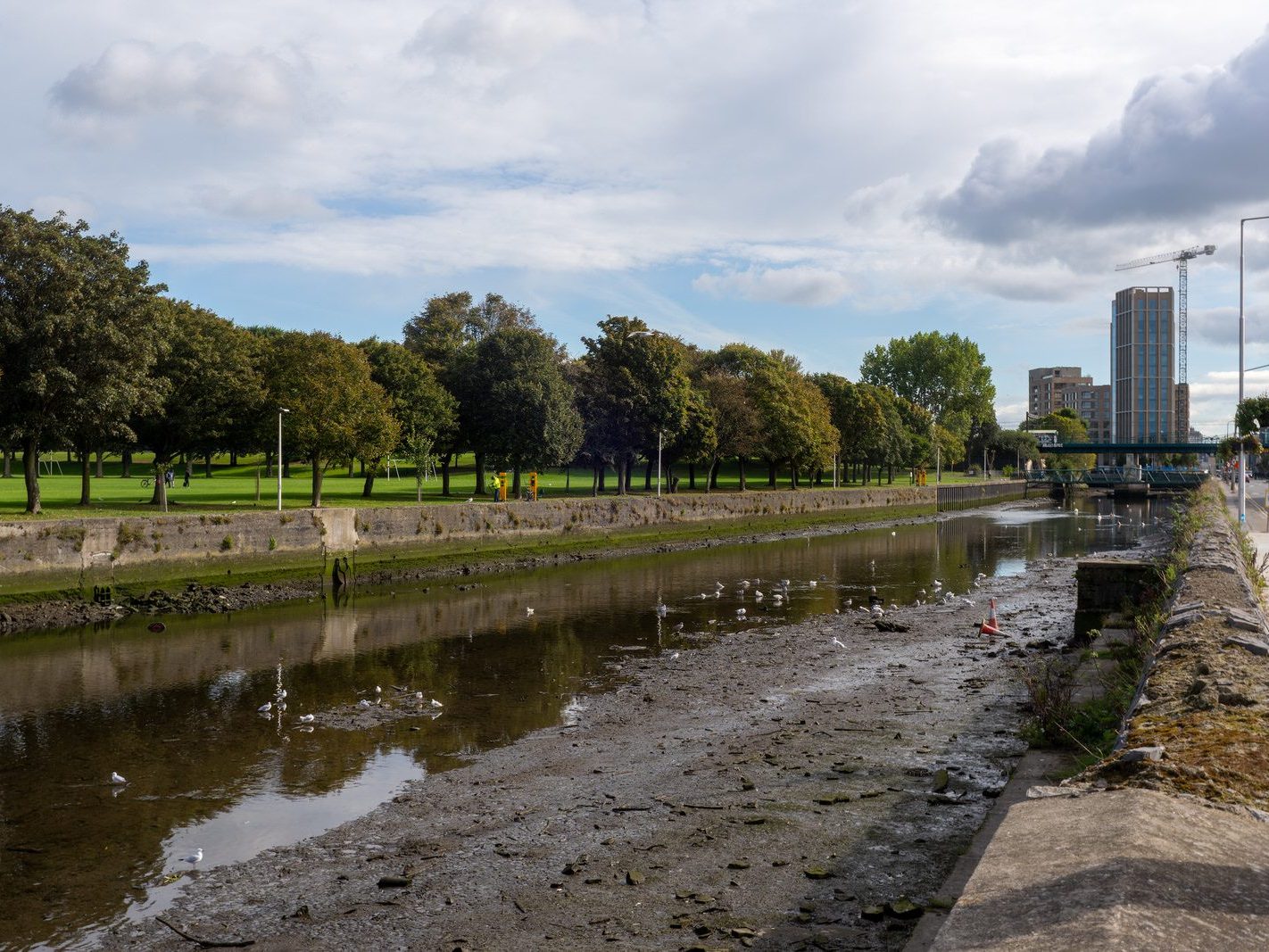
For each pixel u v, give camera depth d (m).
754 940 10.00
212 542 46.06
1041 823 6.22
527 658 29.62
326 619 39.19
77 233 48.12
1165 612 18.86
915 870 11.80
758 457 106.12
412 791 16.97
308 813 15.98
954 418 183.75
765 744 18.50
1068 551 67.62
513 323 139.50
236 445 66.94
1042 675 22.59
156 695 25.31
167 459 62.56
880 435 133.62
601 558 65.56
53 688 26.28
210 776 18.09
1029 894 4.99
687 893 11.50
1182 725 9.16
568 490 95.19
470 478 109.81
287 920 11.80
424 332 122.69
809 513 98.12
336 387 61.00
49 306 45.12
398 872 13.14
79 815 16.00
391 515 55.47
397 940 10.94
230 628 37.06
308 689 25.84
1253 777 7.39
